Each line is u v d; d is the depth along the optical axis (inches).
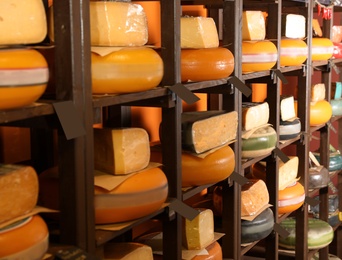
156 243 94.1
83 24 61.7
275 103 125.4
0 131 79.7
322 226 154.9
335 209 178.9
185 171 89.0
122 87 69.1
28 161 84.0
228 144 97.7
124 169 71.2
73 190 62.5
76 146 62.0
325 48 154.6
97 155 72.7
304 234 145.9
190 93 80.8
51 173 71.4
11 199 55.3
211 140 91.6
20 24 56.4
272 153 123.1
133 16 70.8
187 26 88.4
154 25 115.3
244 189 113.7
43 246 57.6
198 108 130.5
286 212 135.0
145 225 112.4
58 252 60.0
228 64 91.6
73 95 61.0
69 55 60.6
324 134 167.9
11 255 54.3
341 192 187.8
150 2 113.3
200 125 89.0
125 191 70.4
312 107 154.1
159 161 87.7
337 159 175.6
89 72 63.1
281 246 148.9
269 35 121.7
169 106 79.7
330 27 161.0
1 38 55.1
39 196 70.8
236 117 99.2
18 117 55.2
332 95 175.9
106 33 68.6
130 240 97.7
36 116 60.1
